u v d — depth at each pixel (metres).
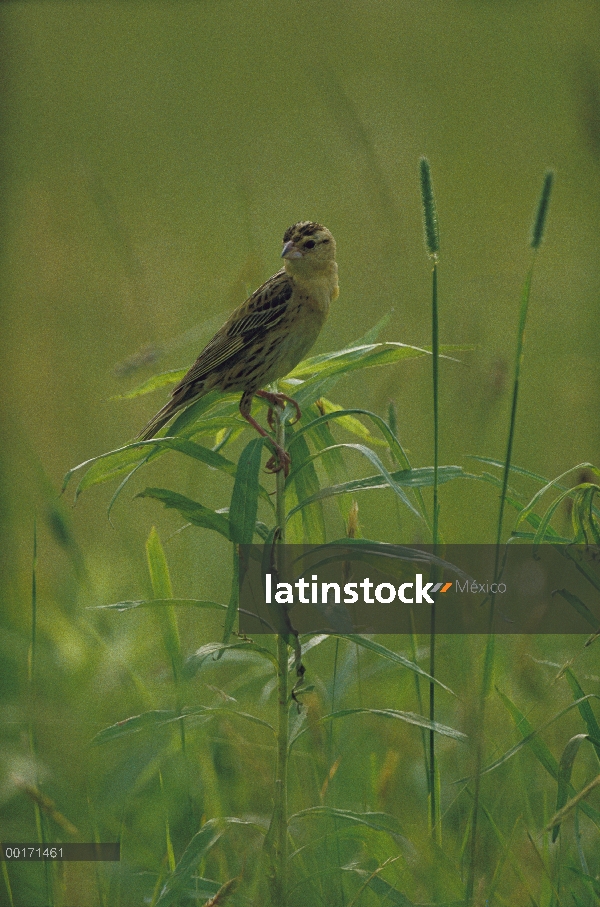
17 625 8.82
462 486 10.68
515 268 16.47
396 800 7.26
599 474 5.57
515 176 20.59
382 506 10.84
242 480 5.10
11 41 26.73
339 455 6.18
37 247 17.36
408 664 5.27
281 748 5.53
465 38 26.75
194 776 7.34
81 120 24.95
